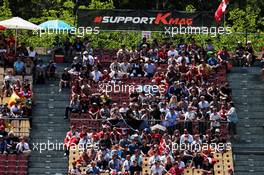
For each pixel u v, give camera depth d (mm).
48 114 102562
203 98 101375
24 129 100188
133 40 114062
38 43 114812
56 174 97438
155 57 107125
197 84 104250
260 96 106188
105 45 113500
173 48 107688
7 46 108562
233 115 101312
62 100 104062
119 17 111375
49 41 114750
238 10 128125
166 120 99938
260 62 109875
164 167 95875
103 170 95625
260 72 108562
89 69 105438
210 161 97062
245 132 102500
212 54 107938
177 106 101125
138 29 111375
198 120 100062
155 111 100500
